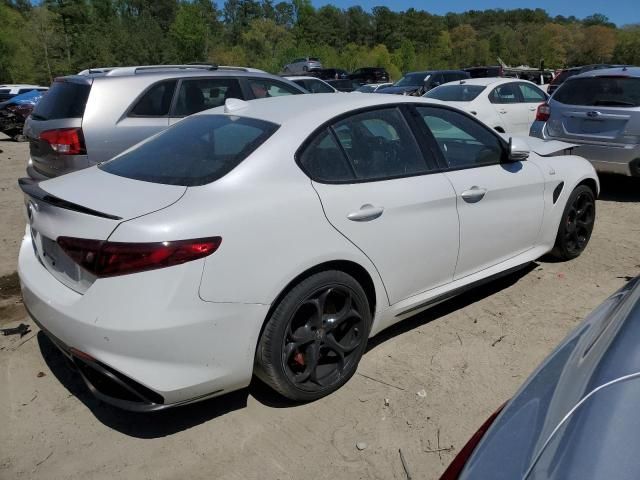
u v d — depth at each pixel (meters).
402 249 3.33
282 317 2.82
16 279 4.89
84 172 3.32
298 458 2.71
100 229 2.54
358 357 3.24
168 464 2.68
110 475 2.62
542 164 4.52
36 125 5.74
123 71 6.05
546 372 1.80
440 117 3.82
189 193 2.72
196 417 3.01
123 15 82.69
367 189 3.18
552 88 19.77
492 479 1.43
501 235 4.06
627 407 1.43
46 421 2.99
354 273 3.19
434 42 120.31
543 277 4.79
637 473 1.27
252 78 6.82
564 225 4.81
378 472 2.61
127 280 2.47
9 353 3.65
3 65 59.31
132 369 2.51
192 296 2.52
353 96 3.59
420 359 3.52
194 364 2.59
